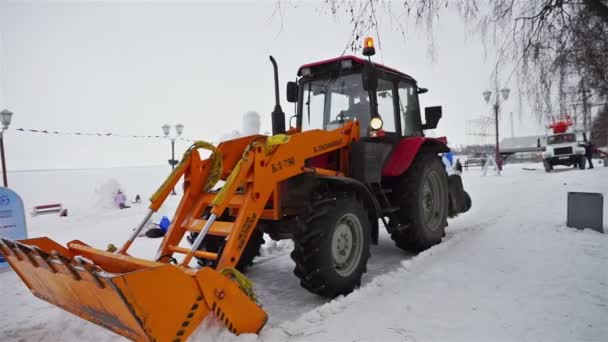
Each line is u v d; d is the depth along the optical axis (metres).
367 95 3.94
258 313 2.32
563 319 2.43
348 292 3.03
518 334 2.27
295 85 4.39
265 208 3.06
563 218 5.55
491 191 9.97
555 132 15.70
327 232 2.79
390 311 2.67
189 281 1.98
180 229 2.83
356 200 3.14
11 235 4.34
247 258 3.89
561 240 4.31
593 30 3.43
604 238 4.33
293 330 2.44
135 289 1.76
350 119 4.04
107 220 7.68
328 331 2.41
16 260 2.41
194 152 2.92
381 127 3.67
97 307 2.06
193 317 1.99
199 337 2.24
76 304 2.23
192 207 2.94
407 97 4.79
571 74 3.65
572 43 3.53
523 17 3.60
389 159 4.08
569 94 3.83
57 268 2.08
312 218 2.81
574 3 3.36
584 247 3.99
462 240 4.65
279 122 3.81
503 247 4.19
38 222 7.57
